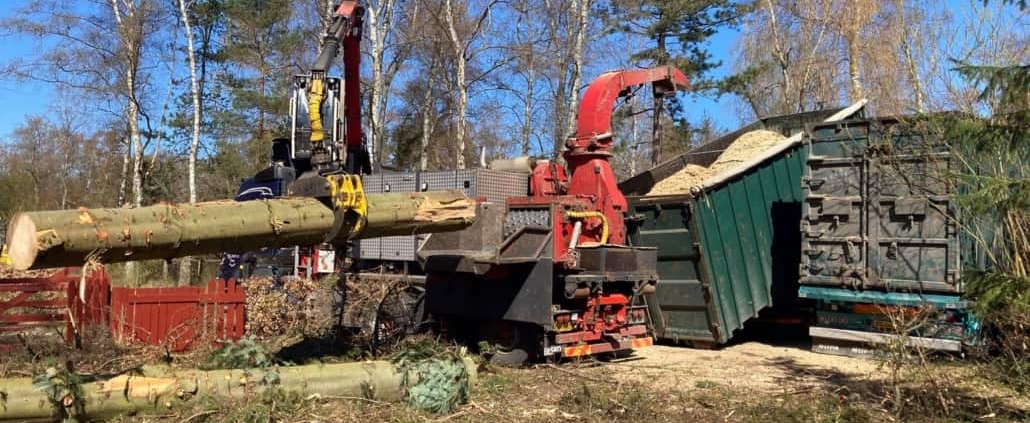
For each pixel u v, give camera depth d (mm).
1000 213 6645
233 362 6680
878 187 9562
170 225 6102
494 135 31125
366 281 10469
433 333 9656
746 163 10766
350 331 10273
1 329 9234
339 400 6445
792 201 11555
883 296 9406
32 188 35094
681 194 10383
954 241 8961
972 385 7602
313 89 7906
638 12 24531
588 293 8656
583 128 10133
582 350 8789
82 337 9039
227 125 29141
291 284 10906
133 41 22484
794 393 7512
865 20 18797
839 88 24688
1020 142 6480
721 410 6758
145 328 9820
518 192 10953
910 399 6836
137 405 5832
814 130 10180
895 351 7242
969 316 8766
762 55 27484
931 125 9094
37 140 40031
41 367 7734
